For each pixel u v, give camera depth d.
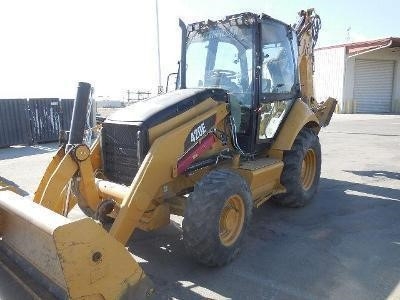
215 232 3.07
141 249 3.73
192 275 3.22
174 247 3.78
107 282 2.20
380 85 24.78
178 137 3.27
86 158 3.16
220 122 3.82
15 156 9.95
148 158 3.05
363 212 4.77
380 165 7.70
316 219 4.53
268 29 4.34
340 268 3.29
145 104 3.62
